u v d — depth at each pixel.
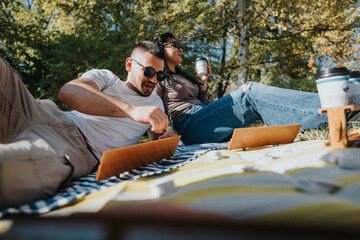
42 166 0.90
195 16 8.82
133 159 1.19
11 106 1.10
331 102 1.13
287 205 0.53
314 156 1.02
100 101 1.35
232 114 2.26
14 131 1.10
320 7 8.00
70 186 1.10
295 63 10.20
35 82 9.70
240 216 0.52
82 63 8.43
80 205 0.77
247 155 1.38
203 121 2.35
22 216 0.70
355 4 8.05
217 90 12.40
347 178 0.68
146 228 0.55
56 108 1.44
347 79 1.10
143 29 8.33
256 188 0.67
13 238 0.60
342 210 0.48
